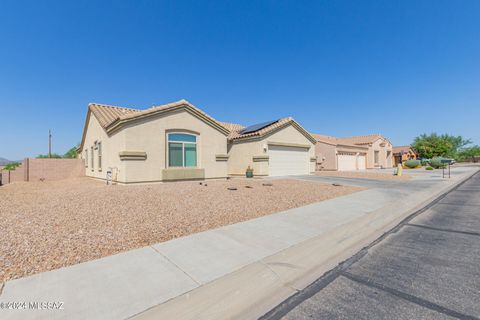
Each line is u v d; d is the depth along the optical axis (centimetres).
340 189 1220
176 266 382
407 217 729
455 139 6194
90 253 425
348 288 340
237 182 1430
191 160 1467
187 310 285
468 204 903
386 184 1474
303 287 346
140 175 1260
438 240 524
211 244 475
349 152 3259
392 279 362
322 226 605
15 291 306
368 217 700
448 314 278
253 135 1830
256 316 285
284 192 1087
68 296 297
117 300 292
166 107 1338
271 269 385
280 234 541
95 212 669
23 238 477
